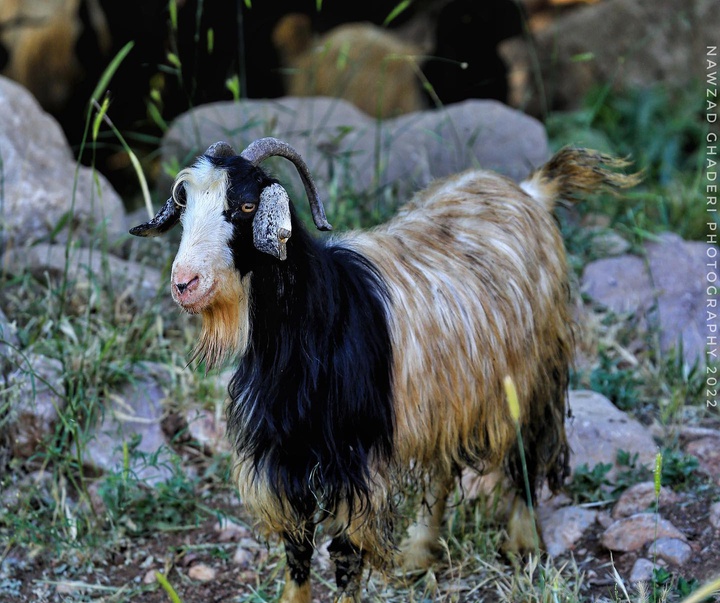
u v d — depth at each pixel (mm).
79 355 9812
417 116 13953
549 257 8102
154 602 8062
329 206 11945
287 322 6391
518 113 13945
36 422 9242
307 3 18922
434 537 8336
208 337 6453
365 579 8133
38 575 8359
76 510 8781
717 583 5113
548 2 19812
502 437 7746
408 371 6926
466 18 17500
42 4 18203
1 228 11133
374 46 17922
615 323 11375
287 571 7324
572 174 8602
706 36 17906
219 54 18172
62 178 11938
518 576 7715
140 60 18109
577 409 9672
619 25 18422
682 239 13062
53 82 18344
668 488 8828
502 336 7520
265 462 6730
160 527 8781
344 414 6582
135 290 10797
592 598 7613
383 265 7062
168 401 9867
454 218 7785
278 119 13484
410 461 7352
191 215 6059
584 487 8961
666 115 17234
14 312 10539
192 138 13039
